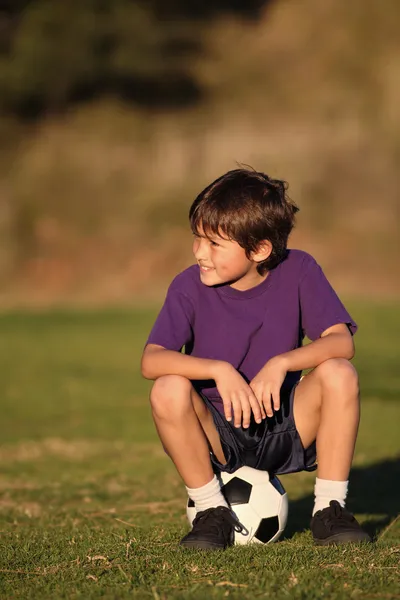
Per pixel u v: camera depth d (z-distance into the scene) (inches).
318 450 304.5
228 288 318.3
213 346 317.7
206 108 3297.2
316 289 321.1
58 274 2682.1
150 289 2578.7
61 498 487.5
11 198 2957.7
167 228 2795.3
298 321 322.3
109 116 3221.0
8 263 2738.7
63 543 316.8
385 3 3479.3
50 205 2925.7
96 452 682.2
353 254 2571.4
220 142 2999.5
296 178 2805.1
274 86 3341.5
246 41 3609.7
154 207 2849.4
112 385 1115.3
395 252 2576.3
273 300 319.0
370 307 1961.1
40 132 3255.4
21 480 557.9
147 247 2741.1
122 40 3376.0
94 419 869.2
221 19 3742.6
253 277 317.4
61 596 241.1
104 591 244.4
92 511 438.9
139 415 894.4
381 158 2869.1
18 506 462.3
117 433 783.1
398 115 3024.1
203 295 319.0
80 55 3341.5
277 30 3595.0
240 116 3176.7
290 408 311.0
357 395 300.2
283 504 319.3
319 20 3545.8
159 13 3705.7
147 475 568.1
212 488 303.0
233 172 315.3
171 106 3385.8
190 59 3528.5
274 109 3198.8
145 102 3422.7
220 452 312.5
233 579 252.8
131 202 2906.0
